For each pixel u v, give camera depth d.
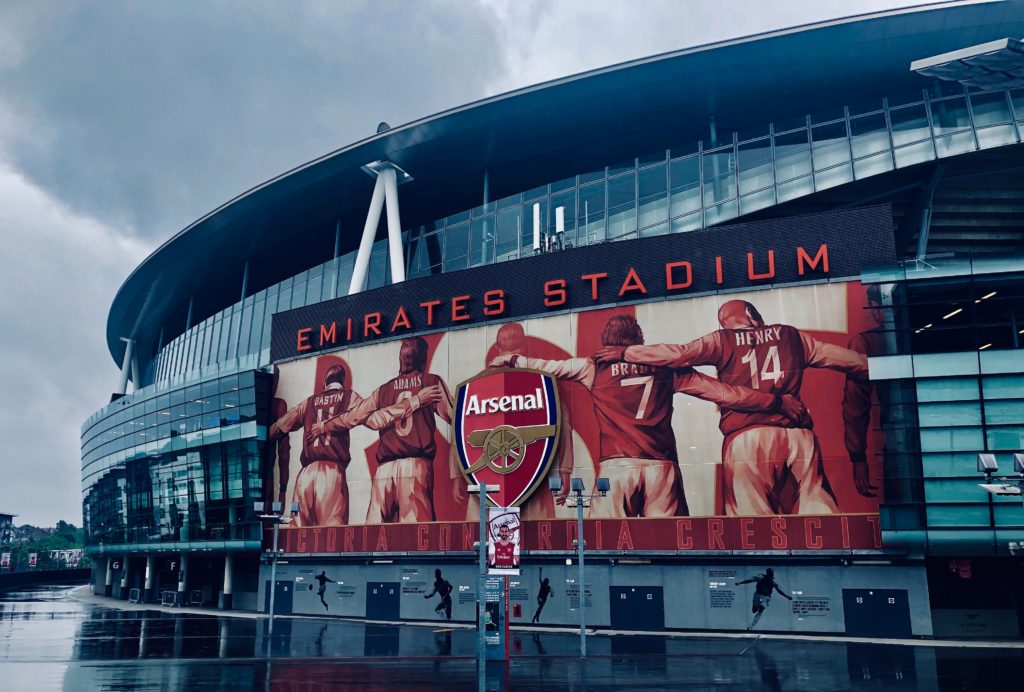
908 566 39.91
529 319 50.75
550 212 60.19
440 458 52.06
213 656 34.56
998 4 46.28
